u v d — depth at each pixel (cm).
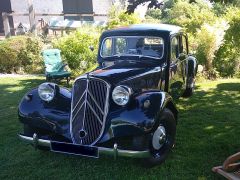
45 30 1880
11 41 1270
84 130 448
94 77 447
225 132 588
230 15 1233
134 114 431
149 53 610
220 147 525
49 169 470
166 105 469
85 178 443
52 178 446
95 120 446
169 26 688
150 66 579
